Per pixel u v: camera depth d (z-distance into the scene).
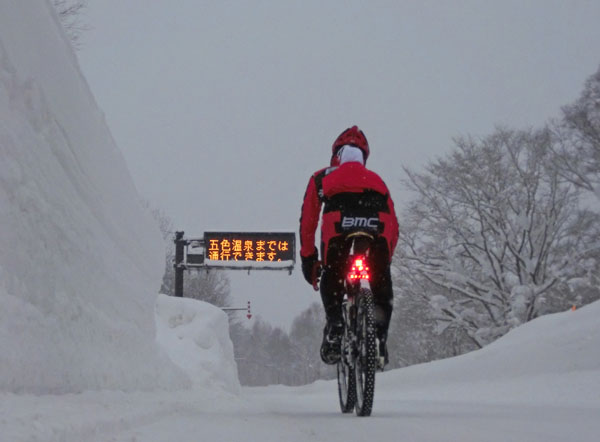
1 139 4.06
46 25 5.10
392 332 65.69
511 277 53.09
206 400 9.40
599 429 5.12
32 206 4.42
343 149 7.17
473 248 55.12
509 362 24.44
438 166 52.81
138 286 8.30
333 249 6.91
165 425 4.52
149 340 8.91
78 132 6.02
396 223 7.09
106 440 3.26
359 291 6.76
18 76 4.52
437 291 57.81
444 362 30.06
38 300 4.40
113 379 6.02
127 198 7.92
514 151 51.81
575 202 51.38
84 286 5.68
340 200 6.83
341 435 4.50
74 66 6.10
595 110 49.78
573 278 48.94
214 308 17.17
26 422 2.77
